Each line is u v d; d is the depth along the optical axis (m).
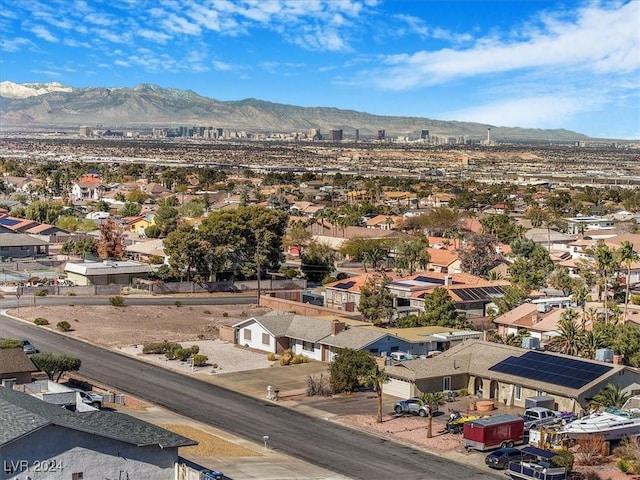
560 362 85.19
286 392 88.62
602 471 64.88
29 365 82.06
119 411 76.38
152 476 52.19
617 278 139.38
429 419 74.19
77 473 49.62
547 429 71.69
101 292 145.50
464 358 89.88
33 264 167.75
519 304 122.56
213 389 89.44
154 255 171.38
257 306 139.25
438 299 118.62
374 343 99.31
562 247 195.50
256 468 62.84
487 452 69.62
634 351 93.06
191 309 135.50
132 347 108.00
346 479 62.47
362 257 174.00
